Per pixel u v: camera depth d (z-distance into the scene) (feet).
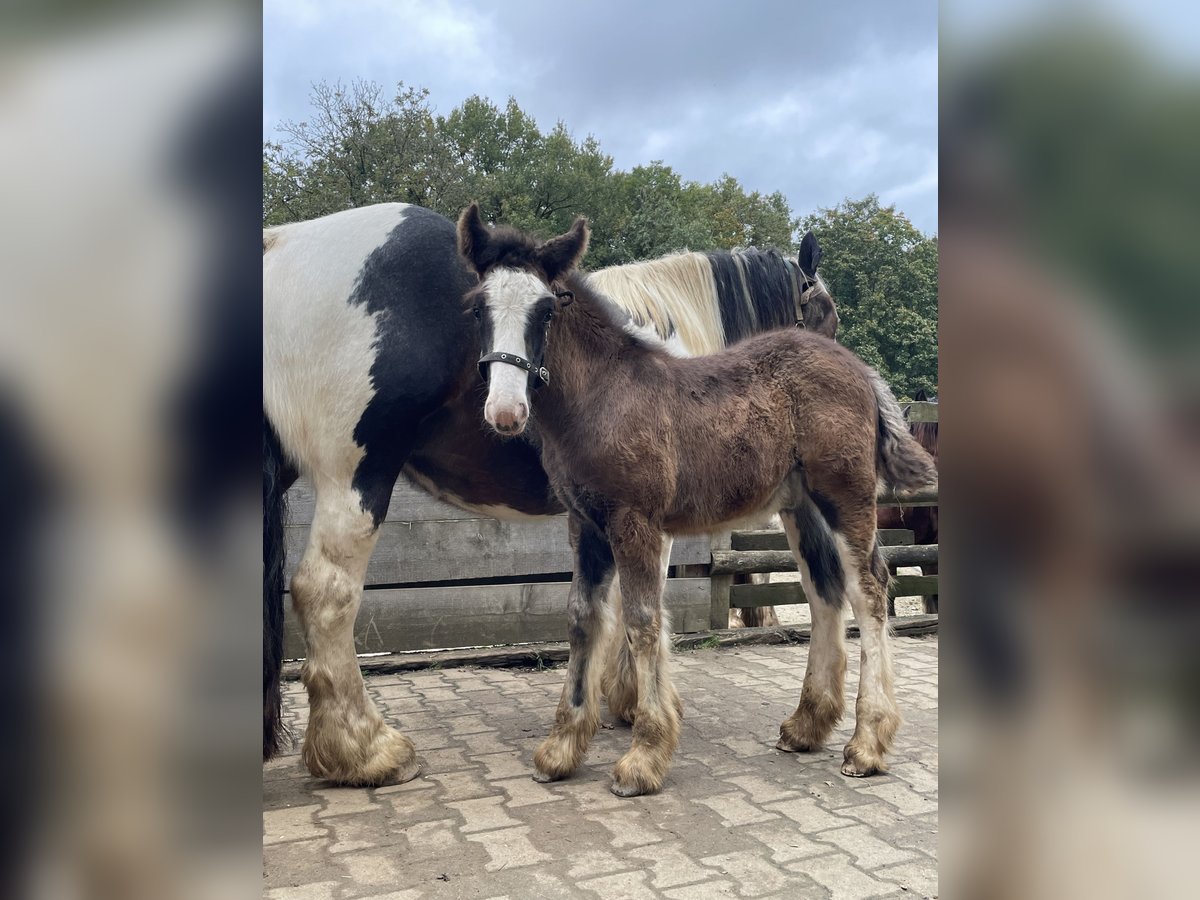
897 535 20.26
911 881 7.55
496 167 100.01
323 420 9.61
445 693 14.24
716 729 12.21
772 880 7.57
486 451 10.87
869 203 106.52
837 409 10.68
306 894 7.32
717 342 13.62
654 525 9.89
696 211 118.11
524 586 16.51
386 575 15.56
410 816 9.05
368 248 9.83
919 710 13.20
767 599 18.65
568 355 9.83
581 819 8.97
